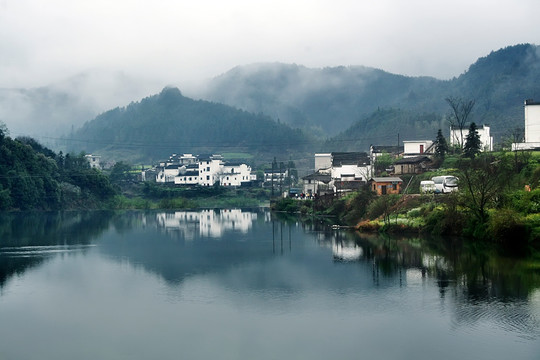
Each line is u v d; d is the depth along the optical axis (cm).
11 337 3675
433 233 7956
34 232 9894
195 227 10731
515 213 6694
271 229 10025
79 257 6775
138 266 6094
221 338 3612
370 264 5947
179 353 3369
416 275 5281
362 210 10412
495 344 3406
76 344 3534
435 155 12519
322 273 5534
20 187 15988
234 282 5194
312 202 14112
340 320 3944
